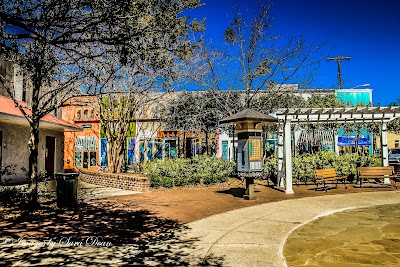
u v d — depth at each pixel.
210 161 15.87
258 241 6.25
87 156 29.05
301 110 12.96
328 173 13.74
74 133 29.19
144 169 15.41
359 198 11.23
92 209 9.47
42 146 18.64
